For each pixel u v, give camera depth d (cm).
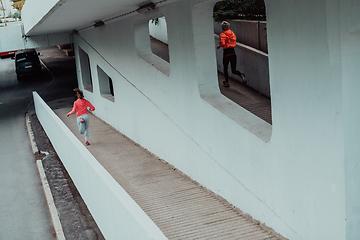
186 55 653
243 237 474
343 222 363
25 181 930
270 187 477
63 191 818
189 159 718
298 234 433
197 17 607
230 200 589
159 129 848
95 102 1417
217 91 640
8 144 1291
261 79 887
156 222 534
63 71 2878
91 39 1309
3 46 1650
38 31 1374
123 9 825
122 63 1025
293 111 409
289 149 426
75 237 620
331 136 359
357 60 338
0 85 2578
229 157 570
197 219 536
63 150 856
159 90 809
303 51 379
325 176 376
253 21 955
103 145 1036
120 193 392
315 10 354
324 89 359
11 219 735
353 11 315
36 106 1580
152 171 790
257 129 506
